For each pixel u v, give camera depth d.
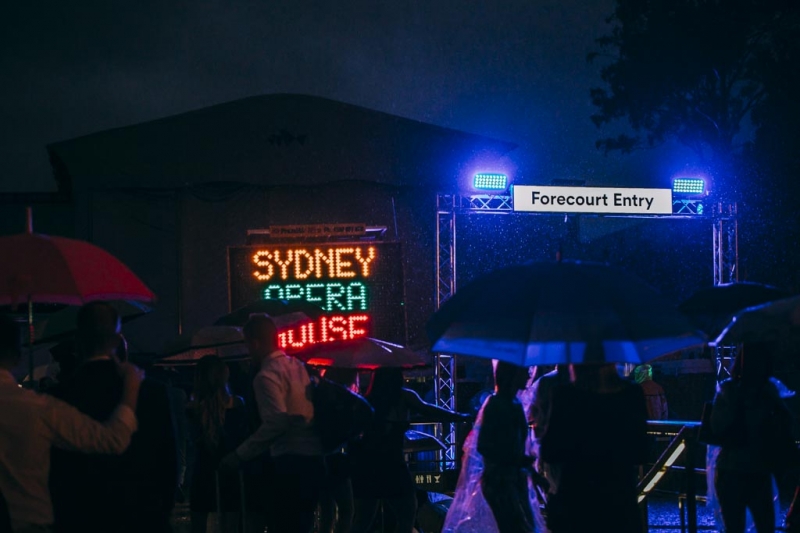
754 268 29.11
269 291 17.31
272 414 6.15
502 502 6.48
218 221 22.34
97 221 22.06
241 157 22.59
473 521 7.50
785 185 29.30
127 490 4.56
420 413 8.00
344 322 17.16
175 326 21.91
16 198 23.06
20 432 4.25
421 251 22.67
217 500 7.30
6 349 4.43
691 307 7.62
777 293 7.50
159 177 22.31
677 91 33.75
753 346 6.28
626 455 5.21
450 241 19.73
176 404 10.05
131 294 5.42
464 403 22.36
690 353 23.42
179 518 12.11
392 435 7.76
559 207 19.42
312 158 22.78
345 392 6.54
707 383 22.62
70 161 22.16
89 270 5.27
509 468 6.54
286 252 17.39
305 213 22.61
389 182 22.86
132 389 4.49
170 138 22.47
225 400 7.41
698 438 6.45
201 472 7.39
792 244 28.88
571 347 5.09
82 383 4.58
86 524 4.52
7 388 4.34
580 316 4.96
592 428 5.22
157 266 22.08
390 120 22.98
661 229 33.91
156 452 4.68
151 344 21.73
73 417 4.33
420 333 22.33
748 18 31.27
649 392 13.99
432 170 23.09
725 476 6.32
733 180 30.02
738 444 6.23
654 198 19.92
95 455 4.55
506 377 6.69
